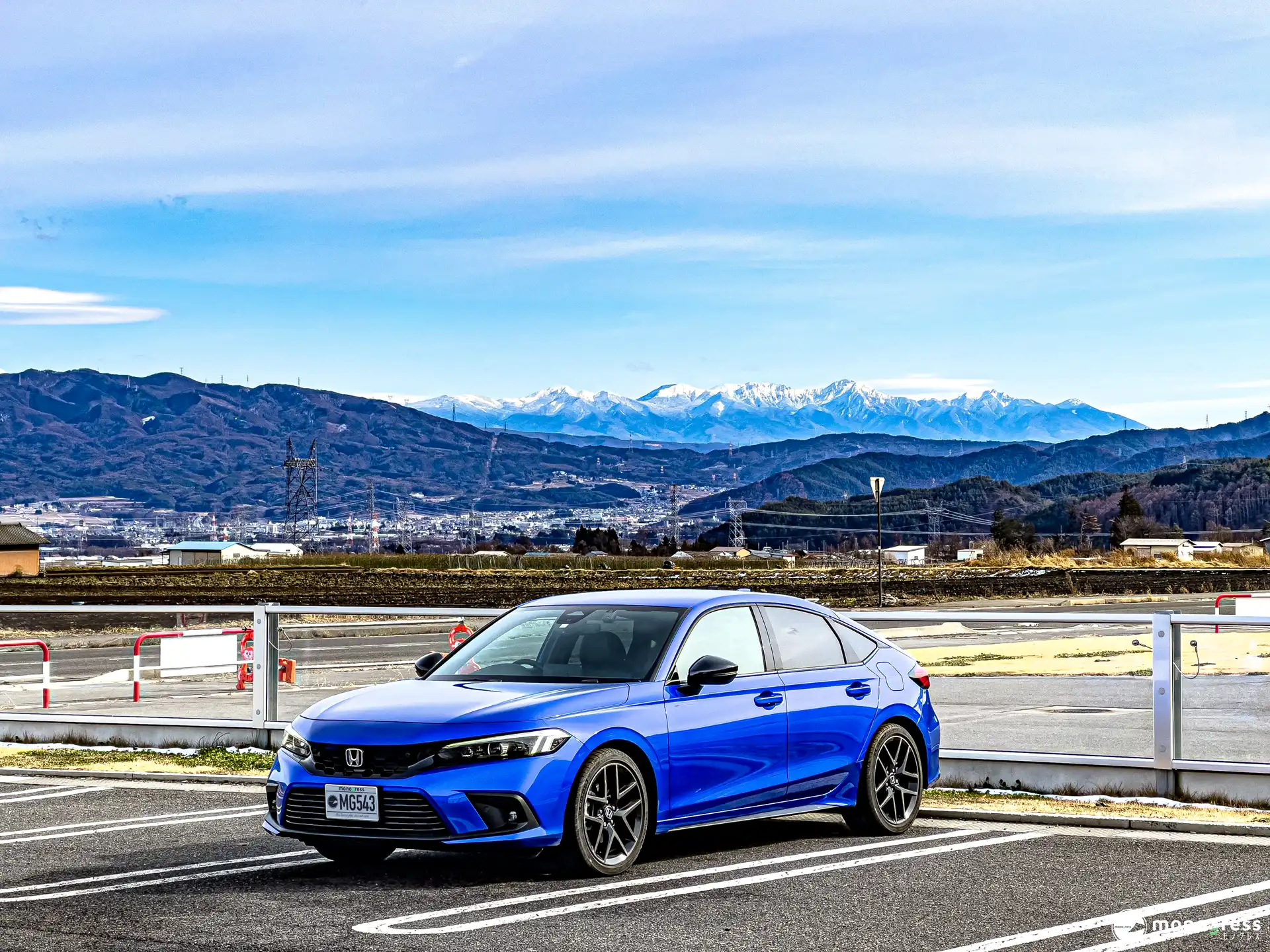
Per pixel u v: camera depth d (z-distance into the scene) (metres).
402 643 13.64
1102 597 58.56
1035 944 6.73
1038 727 11.55
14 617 36.31
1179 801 10.82
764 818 9.77
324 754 8.12
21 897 7.80
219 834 9.80
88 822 10.34
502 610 13.34
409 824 7.84
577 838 8.05
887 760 9.87
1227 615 10.85
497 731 7.91
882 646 10.30
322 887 8.02
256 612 14.05
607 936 6.87
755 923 7.14
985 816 10.38
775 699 9.16
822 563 114.19
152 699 14.71
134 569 93.50
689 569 88.12
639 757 8.45
